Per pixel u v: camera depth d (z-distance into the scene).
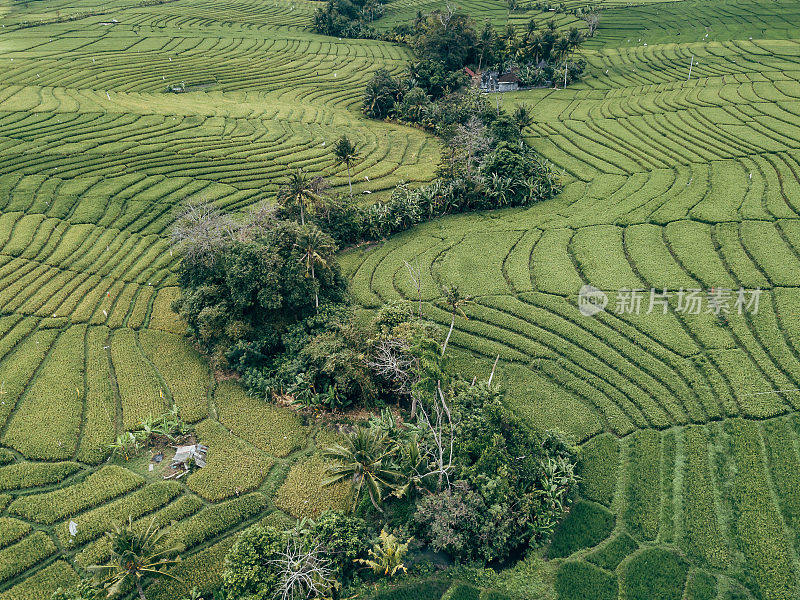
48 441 41.94
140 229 69.12
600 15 156.62
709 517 36.94
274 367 48.28
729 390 45.28
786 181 73.25
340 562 34.81
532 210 73.88
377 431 37.88
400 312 48.56
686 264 59.56
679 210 69.44
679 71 118.81
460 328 53.94
